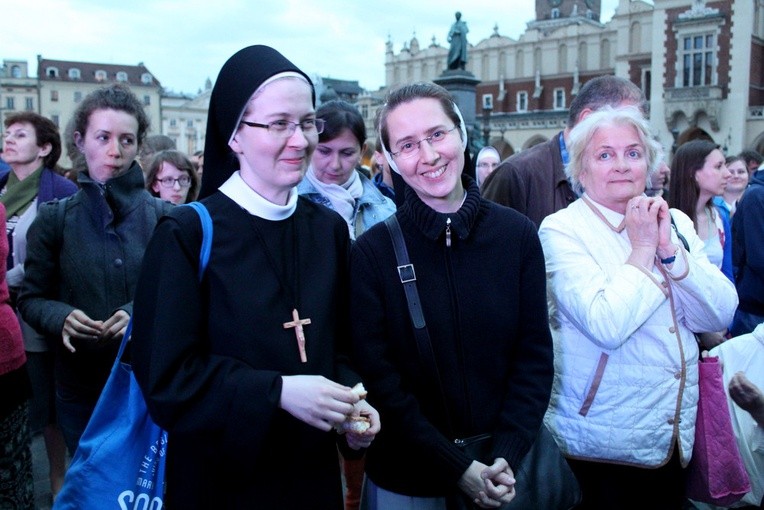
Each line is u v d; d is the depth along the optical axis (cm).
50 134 349
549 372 200
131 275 254
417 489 194
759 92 2714
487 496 183
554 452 203
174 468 172
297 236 177
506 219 203
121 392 182
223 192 173
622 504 219
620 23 3177
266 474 167
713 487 215
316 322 171
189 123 6944
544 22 4831
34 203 337
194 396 155
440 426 196
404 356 196
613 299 200
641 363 210
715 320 213
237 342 162
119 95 255
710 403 217
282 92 163
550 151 287
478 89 3991
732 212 620
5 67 5697
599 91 267
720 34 2634
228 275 163
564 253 220
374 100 4569
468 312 193
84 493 174
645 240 208
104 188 256
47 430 323
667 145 2816
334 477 179
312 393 155
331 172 321
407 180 199
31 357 308
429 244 196
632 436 210
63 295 255
